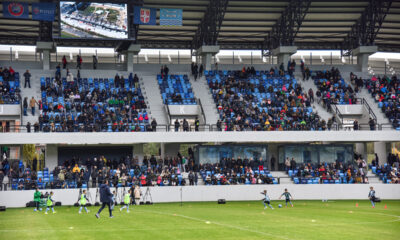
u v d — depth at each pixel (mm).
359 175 53969
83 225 27812
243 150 56500
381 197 52531
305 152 58219
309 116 58375
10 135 48750
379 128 60188
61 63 64562
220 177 51250
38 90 58469
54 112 54562
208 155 55656
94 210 39031
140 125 54969
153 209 39594
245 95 61188
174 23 55000
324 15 64688
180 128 58344
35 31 62625
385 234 24719
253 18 64312
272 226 27484
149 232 24859
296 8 62125
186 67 68438
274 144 59812
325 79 66938
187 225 27812
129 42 56031
